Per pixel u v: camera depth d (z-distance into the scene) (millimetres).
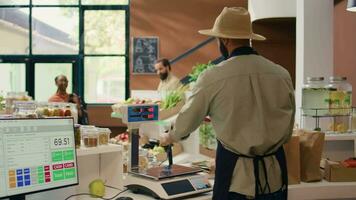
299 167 2629
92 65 8055
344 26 5051
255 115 2045
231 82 2037
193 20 7734
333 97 2951
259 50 6480
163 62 5438
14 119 1771
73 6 7980
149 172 2328
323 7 4102
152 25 7793
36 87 8039
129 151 2420
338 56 5270
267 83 2076
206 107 2080
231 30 2109
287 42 6469
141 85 7820
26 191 1774
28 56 8016
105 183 2439
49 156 1878
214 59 7680
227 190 2062
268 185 2080
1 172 1702
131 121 2387
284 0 5590
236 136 2043
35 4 7973
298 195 2570
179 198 2191
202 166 2723
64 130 1958
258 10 5797
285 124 2107
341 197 2617
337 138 2842
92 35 8016
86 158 2377
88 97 8078
